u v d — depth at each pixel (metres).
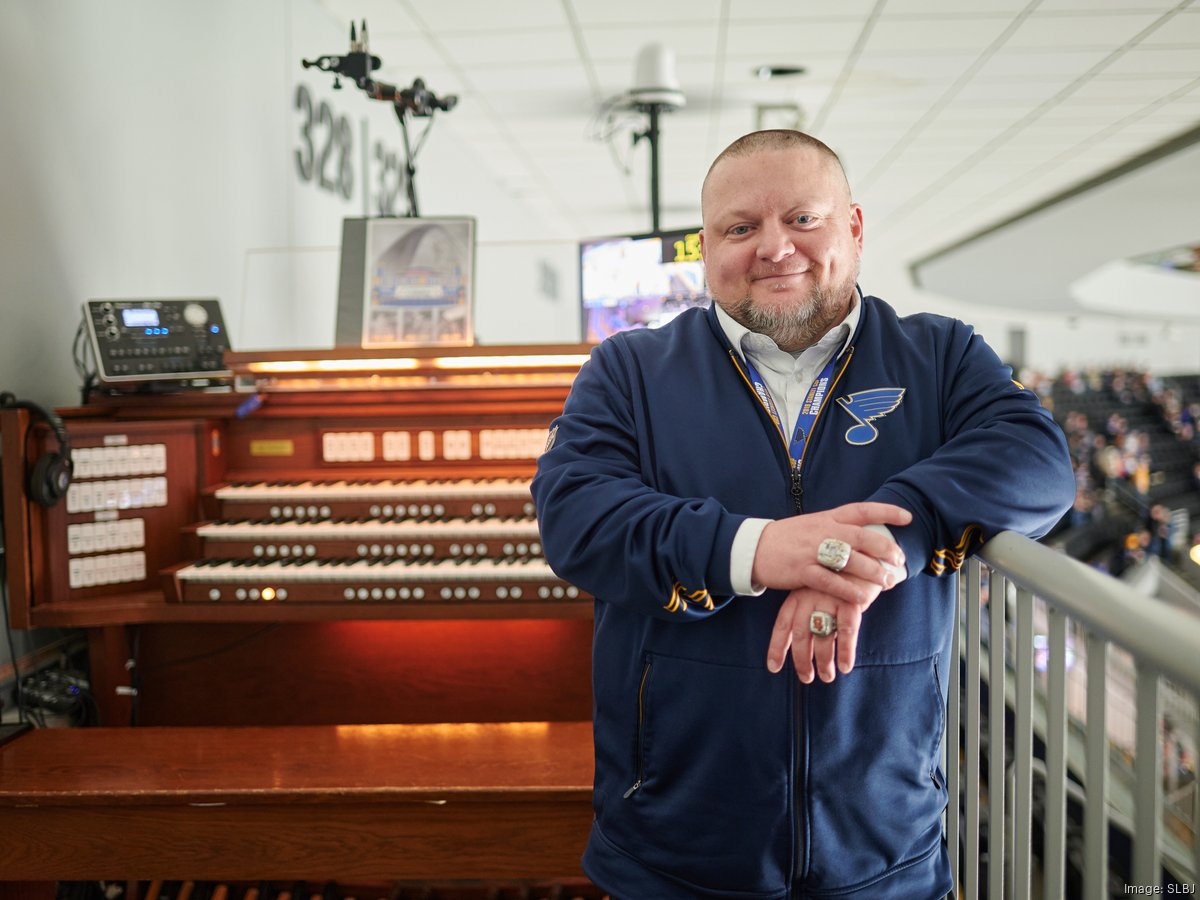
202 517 2.43
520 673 2.42
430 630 2.42
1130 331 25.81
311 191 4.37
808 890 1.19
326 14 4.56
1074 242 11.09
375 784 1.78
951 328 1.35
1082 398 23.05
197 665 2.42
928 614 1.22
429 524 2.31
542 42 4.98
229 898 2.26
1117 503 19.09
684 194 9.29
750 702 1.18
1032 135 7.16
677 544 1.09
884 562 1.04
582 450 1.28
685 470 1.26
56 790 1.77
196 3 3.38
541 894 2.23
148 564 2.36
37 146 2.58
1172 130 7.00
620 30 4.82
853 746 1.19
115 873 1.81
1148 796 0.81
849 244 1.31
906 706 1.20
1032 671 1.11
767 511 1.22
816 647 1.06
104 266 2.87
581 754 1.91
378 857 1.81
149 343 2.50
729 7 4.52
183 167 3.31
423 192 6.12
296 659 2.42
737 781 1.19
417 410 2.45
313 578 2.20
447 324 2.57
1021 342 24.41
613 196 9.27
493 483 2.38
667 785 1.23
